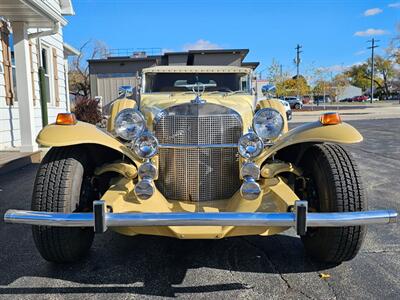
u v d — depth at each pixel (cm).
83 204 344
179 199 353
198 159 346
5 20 970
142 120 337
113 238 407
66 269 334
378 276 318
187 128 347
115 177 371
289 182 380
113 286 305
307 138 320
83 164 342
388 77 8394
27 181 671
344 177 317
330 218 271
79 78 3850
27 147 886
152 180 319
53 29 922
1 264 343
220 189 353
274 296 289
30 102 880
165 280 315
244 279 316
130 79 2683
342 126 322
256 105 477
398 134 1429
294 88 4759
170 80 516
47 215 283
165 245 388
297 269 333
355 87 8281
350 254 321
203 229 300
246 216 270
